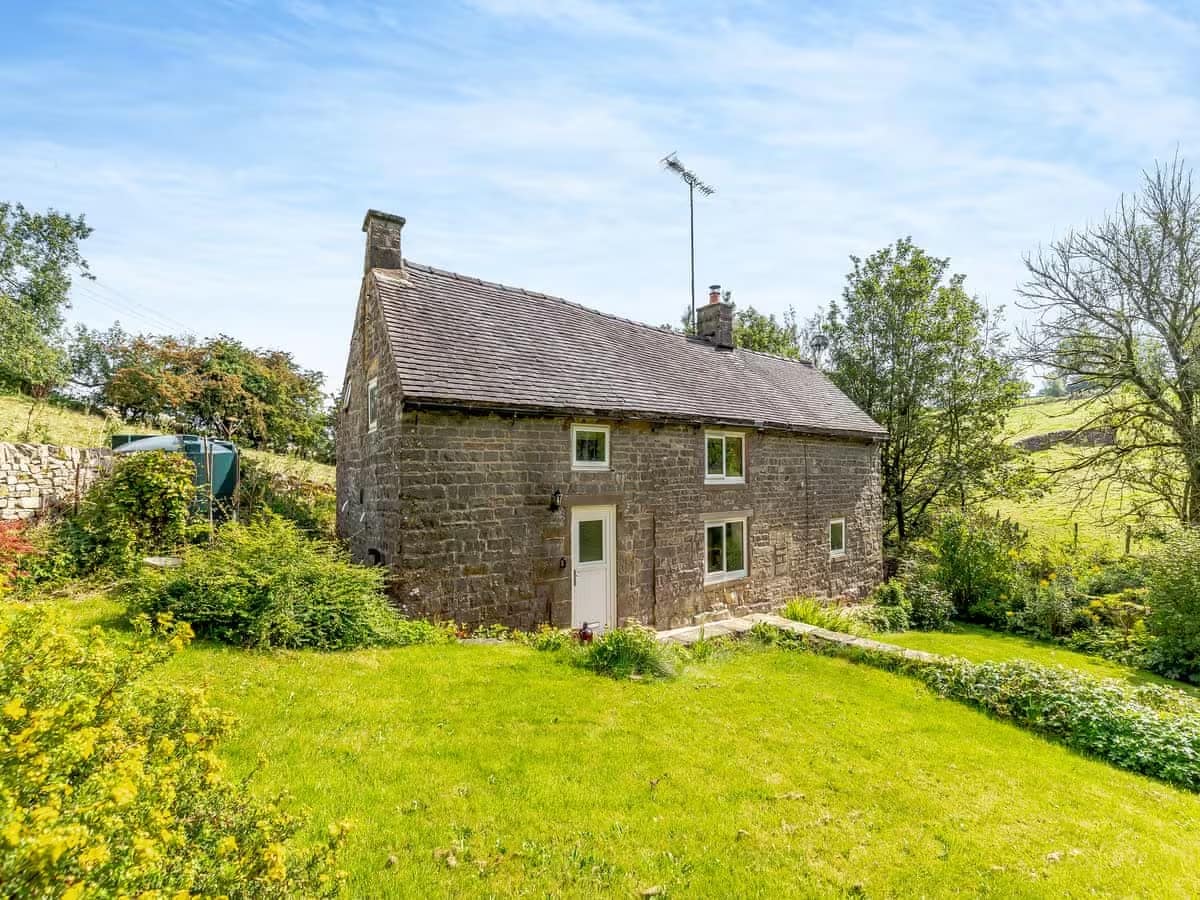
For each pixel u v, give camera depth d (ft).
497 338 36.09
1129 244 53.62
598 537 36.27
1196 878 13.94
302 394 99.91
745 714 21.79
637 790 15.83
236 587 23.79
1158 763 20.25
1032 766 19.61
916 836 14.84
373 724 17.89
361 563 34.40
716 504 42.73
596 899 11.69
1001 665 27.58
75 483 32.35
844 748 19.62
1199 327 52.34
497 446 31.53
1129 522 62.39
